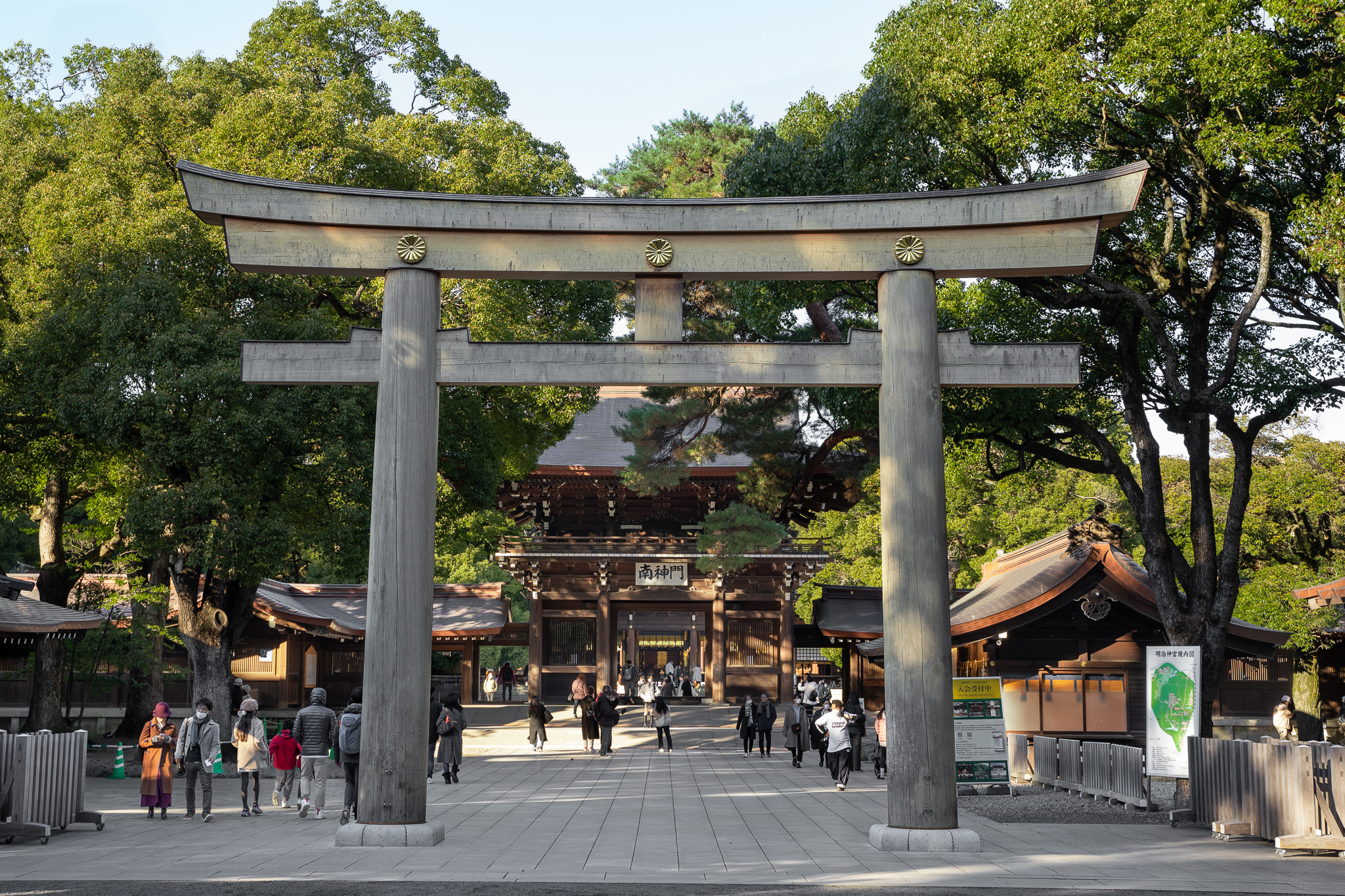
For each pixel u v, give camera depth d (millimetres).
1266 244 18641
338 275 14719
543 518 49969
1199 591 19969
